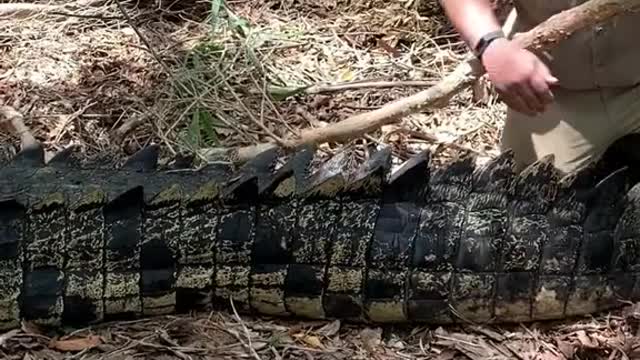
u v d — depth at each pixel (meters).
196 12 3.77
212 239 2.49
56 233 2.45
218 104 3.27
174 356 2.42
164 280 2.48
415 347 2.50
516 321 2.54
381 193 2.54
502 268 2.49
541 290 2.50
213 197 2.51
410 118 3.26
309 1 3.80
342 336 2.53
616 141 2.77
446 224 2.51
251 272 2.51
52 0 3.79
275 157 2.65
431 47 3.61
